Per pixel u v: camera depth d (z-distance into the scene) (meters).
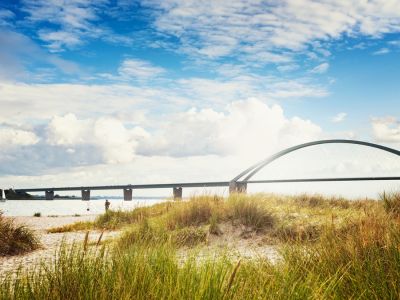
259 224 10.96
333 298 3.48
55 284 3.28
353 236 5.58
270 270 4.20
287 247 5.38
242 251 8.31
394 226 5.70
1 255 9.35
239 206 11.91
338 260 4.73
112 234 13.76
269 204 14.50
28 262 7.96
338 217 11.03
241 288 3.22
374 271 4.12
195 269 3.42
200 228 10.83
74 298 3.09
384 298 3.49
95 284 3.27
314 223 10.30
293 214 12.55
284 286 3.41
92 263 3.65
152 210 19.45
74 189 137.62
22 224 11.76
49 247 10.98
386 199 10.72
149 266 3.73
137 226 10.65
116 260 3.93
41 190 145.12
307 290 3.46
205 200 13.18
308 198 18.22
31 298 3.17
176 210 12.90
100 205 73.75
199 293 2.90
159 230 8.64
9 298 3.19
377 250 4.62
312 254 5.05
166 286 3.11
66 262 3.72
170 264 3.63
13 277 4.15
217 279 3.15
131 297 2.98
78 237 13.57
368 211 8.80
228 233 10.48
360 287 3.68
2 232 10.38
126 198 126.12
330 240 5.71
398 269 4.07
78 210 50.81
